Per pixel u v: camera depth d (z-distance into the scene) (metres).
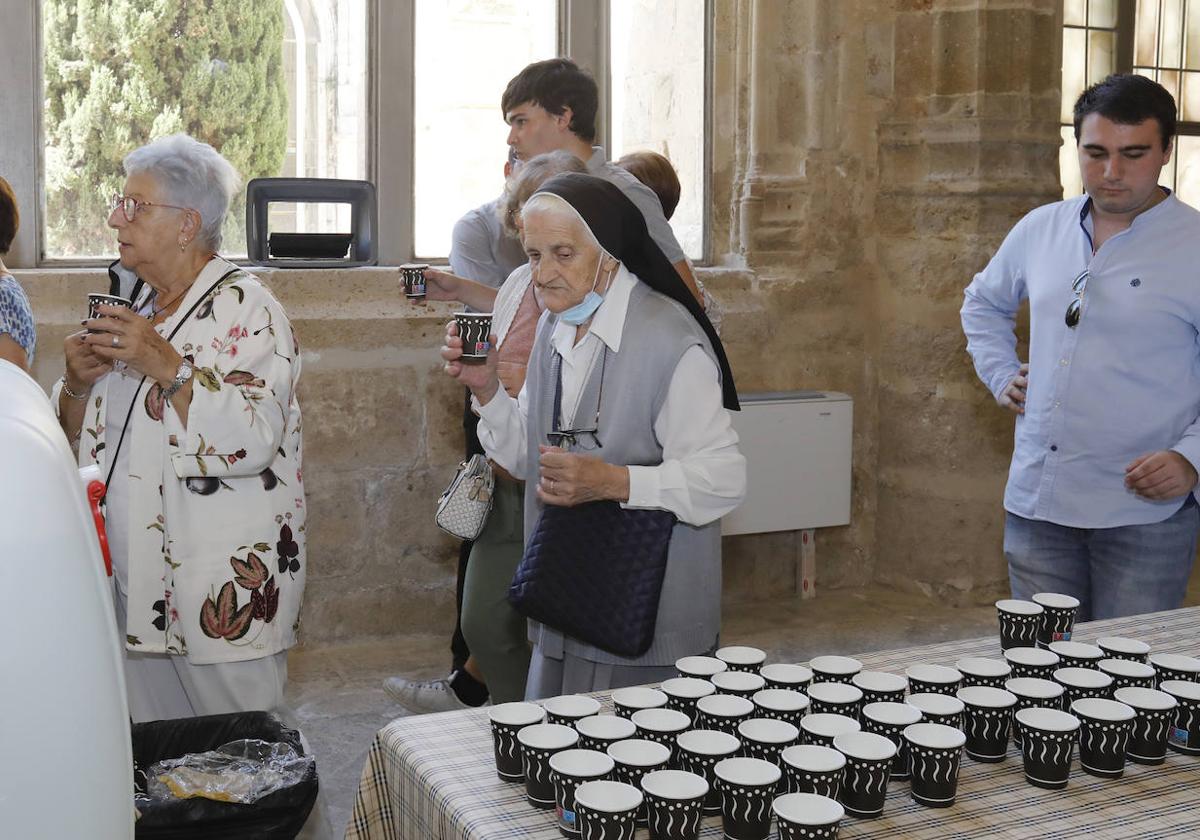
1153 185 2.57
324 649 4.36
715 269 4.96
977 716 1.49
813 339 5.07
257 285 2.35
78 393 2.38
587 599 1.97
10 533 0.82
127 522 2.30
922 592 5.04
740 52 4.95
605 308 2.05
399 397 4.36
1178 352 2.58
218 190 2.33
